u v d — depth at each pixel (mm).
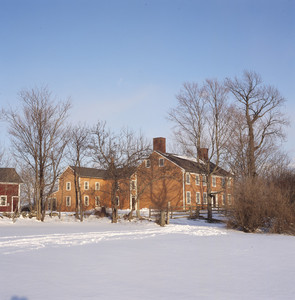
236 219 27469
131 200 53781
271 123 42000
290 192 27188
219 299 7688
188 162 53812
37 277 9562
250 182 27828
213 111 38469
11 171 51938
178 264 11797
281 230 25312
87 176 60406
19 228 26516
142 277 9750
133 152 35156
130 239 19359
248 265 11797
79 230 24594
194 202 51031
